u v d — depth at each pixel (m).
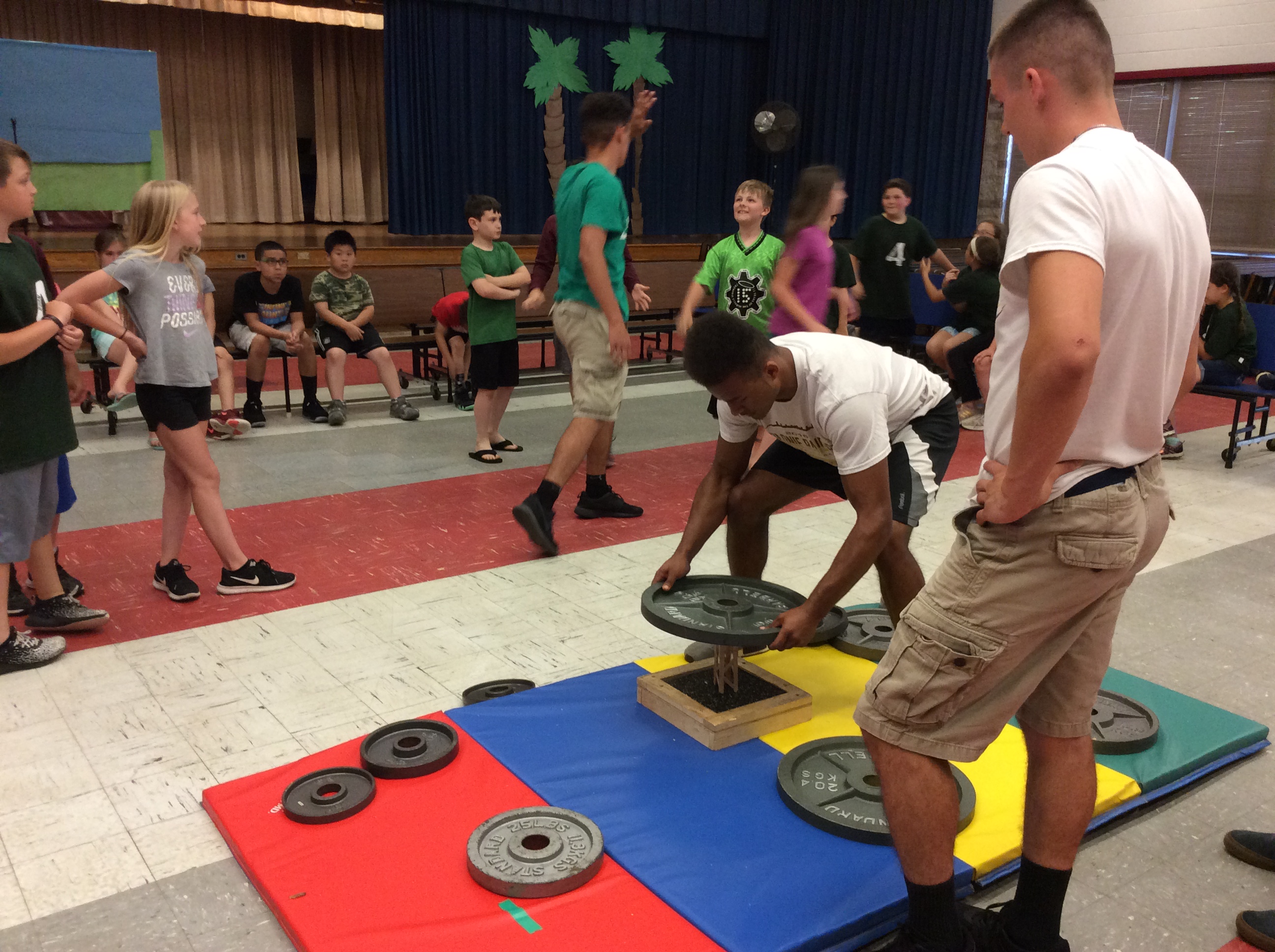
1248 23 10.84
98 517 4.54
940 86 13.27
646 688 2.75
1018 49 1.61
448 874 2.05
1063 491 1.56
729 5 12.91
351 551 4.19
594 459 4.64
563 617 3.56
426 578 3.91
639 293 5.62
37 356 2.94
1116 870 2.22
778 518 4.77
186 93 13.57
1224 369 5.96
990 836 2.18
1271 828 2.39
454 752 2.49
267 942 1.95
